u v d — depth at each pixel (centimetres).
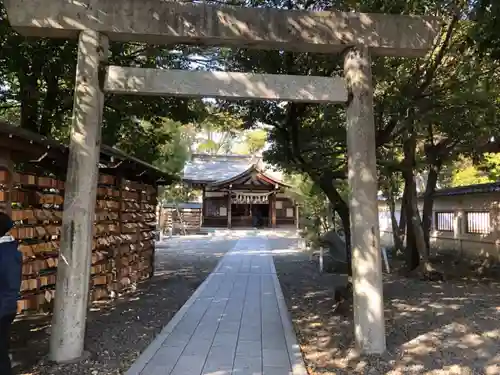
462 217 1439
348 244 657
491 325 536
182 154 1675
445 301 691
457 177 1902
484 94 718
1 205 412
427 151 1058
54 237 550
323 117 886
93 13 416
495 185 1159
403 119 709
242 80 431
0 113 953
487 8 499
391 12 528
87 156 407
